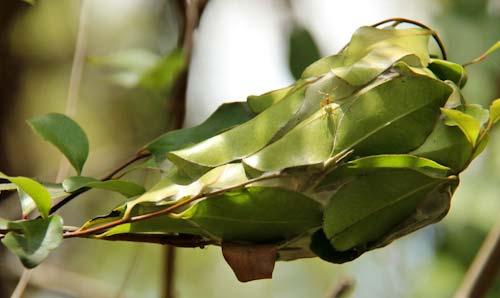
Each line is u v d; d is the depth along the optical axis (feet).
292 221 3.21
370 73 3.24
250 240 3.23
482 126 3.24
